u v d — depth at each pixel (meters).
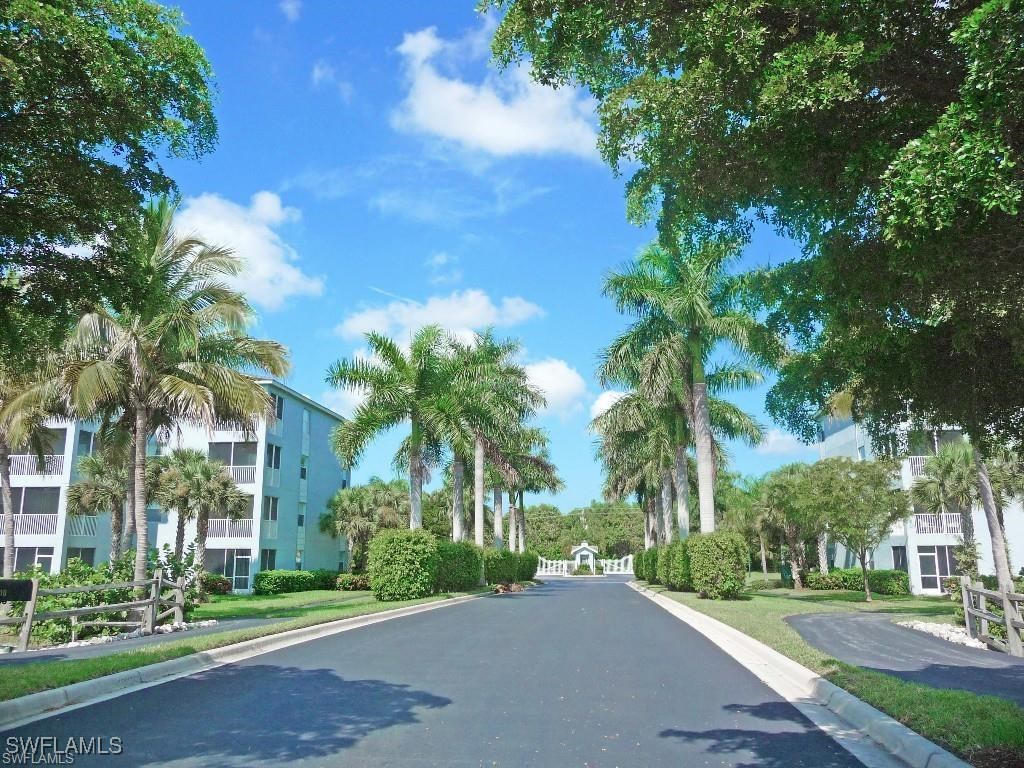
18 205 7.72
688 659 12.10
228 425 23.25
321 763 6.07
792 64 5.04
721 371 31.39
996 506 29.12
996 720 6.83
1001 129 4.15
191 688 9.29
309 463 47.97
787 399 7.91
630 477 50.28
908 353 6.20
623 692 9.18
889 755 6.43
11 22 6.65
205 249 20.89
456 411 30.62
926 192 4.23
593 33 6.38
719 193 6.52
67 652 12.56
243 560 40.72
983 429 6.53
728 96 5.76
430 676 10.27
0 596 13.23
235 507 36.66
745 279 7.79
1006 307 5.19
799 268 6.76
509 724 7.43
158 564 18.06
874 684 8.78
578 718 7.72
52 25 6.68
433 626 17.59
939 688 9.36
